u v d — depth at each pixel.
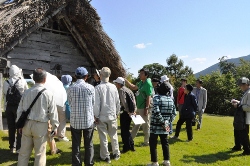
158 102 4.86
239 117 6.14
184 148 6.65
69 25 9.07
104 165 4.99
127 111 5.68
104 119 5.15
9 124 5.33
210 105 23.30
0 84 7.30
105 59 9.66
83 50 10.00
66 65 9.61
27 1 7.71
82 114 4.37
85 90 4.42
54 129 4.05
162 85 5.03
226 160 5.78
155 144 4.96
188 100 7.43
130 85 7.16
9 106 5.24
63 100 5.63
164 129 4.85
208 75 24.84
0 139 6.32
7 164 4.80
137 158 5.53
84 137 4.49
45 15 7.99
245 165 5.47
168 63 42.34
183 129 9.45
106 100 5.18
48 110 4.01
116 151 5.41
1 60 7.38
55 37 9.30
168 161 4.99
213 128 9.82
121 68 9.55
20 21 6.99
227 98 22.55
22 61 8.34
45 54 8.98
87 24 8.63
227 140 7.78
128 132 6.00
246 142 6.16
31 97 3.89
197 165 5.34
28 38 8.53
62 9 8.34
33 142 4.01
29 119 3.88
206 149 6.62
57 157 5.33
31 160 5.05
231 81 23.03
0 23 6.79
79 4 8.24
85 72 4.64
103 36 8.87
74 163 4.34
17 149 5.31
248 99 6.00
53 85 5.55
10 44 7.62
